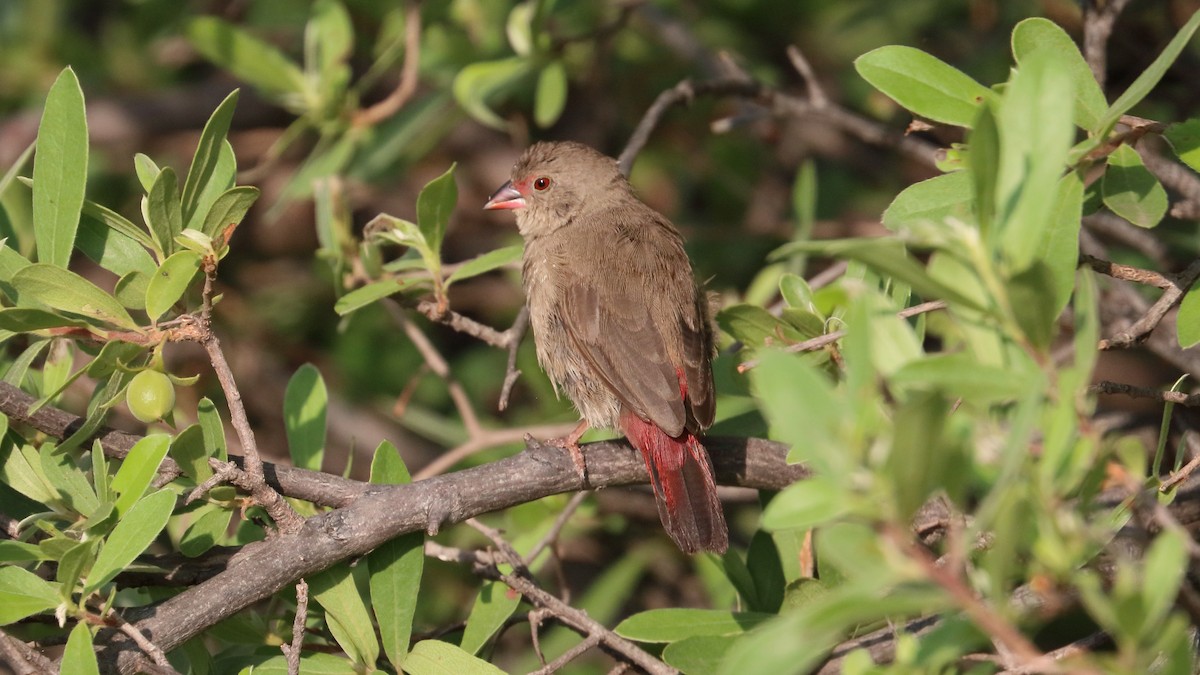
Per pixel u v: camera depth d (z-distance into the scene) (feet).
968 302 15.74
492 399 48.67
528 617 28.27
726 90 39.99
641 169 50.72
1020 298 15.44
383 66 41.86
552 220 37.45
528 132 51.85
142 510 21.25
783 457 29.27
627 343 31.27
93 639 21.84
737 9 50.83
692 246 47.39
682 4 50.67
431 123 45.65
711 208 51.34
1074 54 23.44
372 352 49.44
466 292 50.16
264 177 51.83
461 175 52.49
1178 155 23.84
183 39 50.06
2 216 28.63
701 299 33.45
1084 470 16.05
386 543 24.53
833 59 50.98
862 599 13.78
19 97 48.29
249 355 49.39
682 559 40.98
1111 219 36.70
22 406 23.99
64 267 23.57
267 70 41.22
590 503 36.81
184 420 31.60
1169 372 42.39
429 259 31.27
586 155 37.70
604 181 37.50
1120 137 23.44
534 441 27.50
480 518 40.29
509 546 27.73
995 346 18.26
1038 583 15.35
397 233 31.27
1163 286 24.38
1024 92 16.52
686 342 31.09
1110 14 33.71
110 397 23.47
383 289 30.48
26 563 24.68
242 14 51.29
